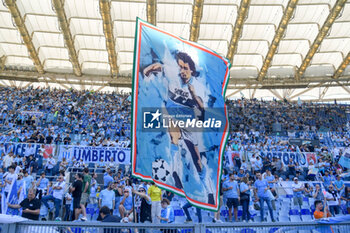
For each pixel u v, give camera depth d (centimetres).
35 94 4572
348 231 536
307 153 2223
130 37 4481
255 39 4569
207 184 476
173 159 479
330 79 5231
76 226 469
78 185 1031
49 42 4619
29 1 3866
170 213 974
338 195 1364
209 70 508
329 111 4762
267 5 3978
